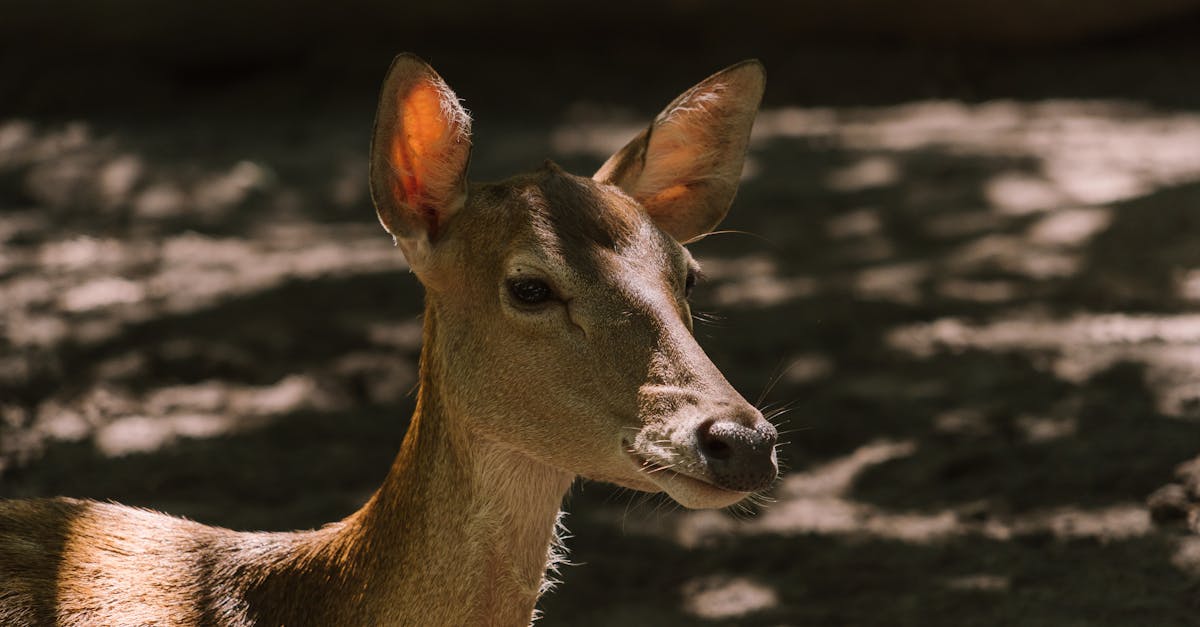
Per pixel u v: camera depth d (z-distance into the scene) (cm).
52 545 611
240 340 1302
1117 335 1211
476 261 554
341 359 1265
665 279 547
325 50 2530
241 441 1078
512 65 2542
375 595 565
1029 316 1298
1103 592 802
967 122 2203
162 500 966
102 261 1573
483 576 558
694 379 510
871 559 884
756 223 1717
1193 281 1313
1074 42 2661
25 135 2156
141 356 1249
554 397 532
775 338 1295
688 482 499
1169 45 2645
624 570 891
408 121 554
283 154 2075
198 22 2459
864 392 1162
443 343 561
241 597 593
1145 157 1892
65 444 1054
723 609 832
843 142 2069
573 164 1997
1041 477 963
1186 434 989
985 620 789
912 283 1442
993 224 1631
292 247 1652
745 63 623
